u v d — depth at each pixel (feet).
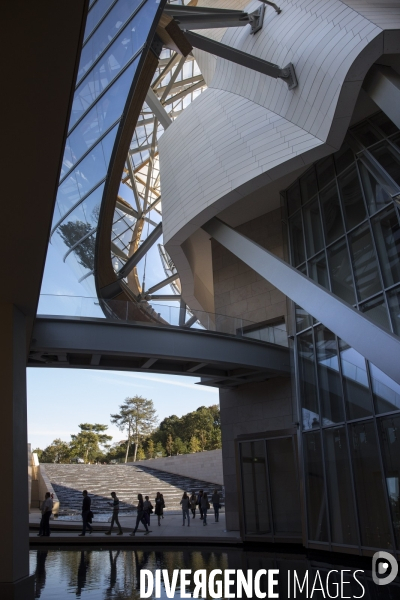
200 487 143.64
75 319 49.29
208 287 91.50
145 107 100.01
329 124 47.52
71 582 31.30
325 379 50.55
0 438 24.16
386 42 41.83
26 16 11.38
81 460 236.43
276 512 53.72
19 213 19.63
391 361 34.06
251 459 57.57
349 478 44.75
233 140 60.29
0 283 25.14
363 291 47.47
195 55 80.02
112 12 56.95
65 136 15.70
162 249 124.77
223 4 73.92
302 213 59.47
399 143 46.57
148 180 113.91
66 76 13.25
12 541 22.44
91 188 64.03
